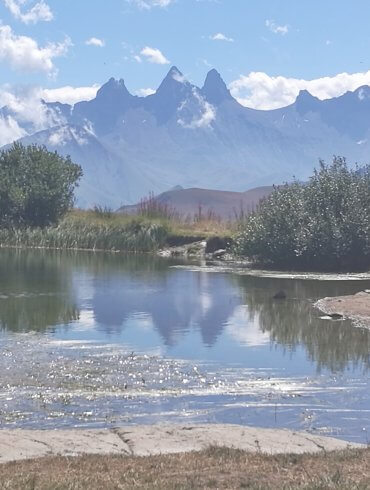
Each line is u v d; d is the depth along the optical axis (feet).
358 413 36.35
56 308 64.80
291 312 64.03
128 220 143.54
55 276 89.30
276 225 106.22
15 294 72.90
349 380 42.22
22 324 57.41
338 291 78.02
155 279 88.38
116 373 42.83
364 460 28.43
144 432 32.01
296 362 46.21
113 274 93.25
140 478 25.82
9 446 29.58
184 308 65.92
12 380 40.83
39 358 46.11
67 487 24.57
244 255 111.45
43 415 34.96
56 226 145.69
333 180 105.91
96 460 28.02
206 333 54.85
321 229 101.55
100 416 35.04
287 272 98.89
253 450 29.86
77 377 41.78
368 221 100.27
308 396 39.09
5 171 150.82
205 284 83.87
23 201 147.64
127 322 58.85
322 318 61.05
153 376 42.42
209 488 24.88
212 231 137.18
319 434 33.22
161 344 50.90
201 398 38.37
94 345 50.19
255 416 35.68
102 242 136.26
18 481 25.08
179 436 31.63
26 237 140.77
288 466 27.55
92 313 62.75
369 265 101.50
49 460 27.96
